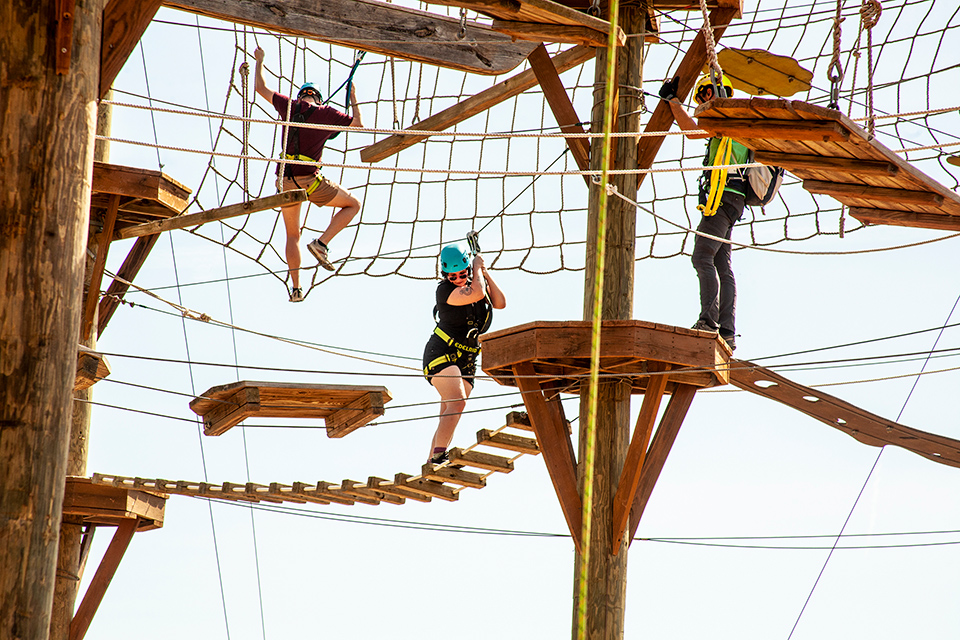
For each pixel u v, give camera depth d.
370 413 25.36
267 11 24.80
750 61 24.67
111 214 27.69
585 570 7.89
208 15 24.39
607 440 22.84
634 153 24.25
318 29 25.30
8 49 12.05
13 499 11.38
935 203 18.72
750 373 23.61
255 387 24.97
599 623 22.00
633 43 24.67
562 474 22.62
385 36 25.94
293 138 26.47
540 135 17.88
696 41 24.05
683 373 22.42
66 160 12.11
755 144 17.50
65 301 11.94
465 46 26.28
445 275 23.97
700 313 22.91
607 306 23.47
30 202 11.87
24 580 11.31
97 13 12.73
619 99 24.45
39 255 11.81
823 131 15.94
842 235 24.27
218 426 26.23
